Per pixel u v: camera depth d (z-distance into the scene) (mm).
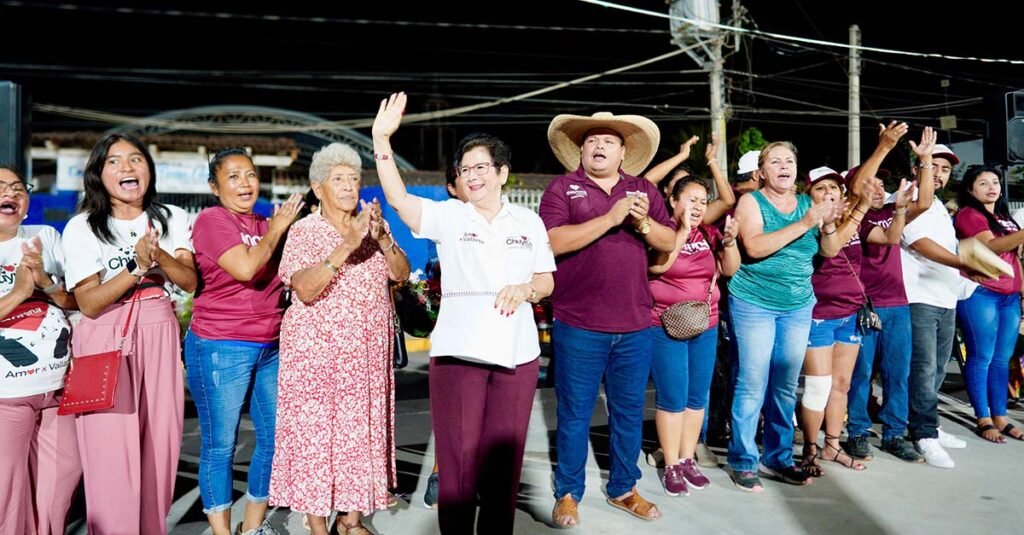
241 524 3426
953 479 4148
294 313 3115
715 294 4090
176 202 15094
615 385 3582
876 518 3582
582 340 3430
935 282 4547
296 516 3746
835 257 4191
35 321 2936
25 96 4117
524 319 2920
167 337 3107
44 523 3086
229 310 3178
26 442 2949
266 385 3330
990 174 4867
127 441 2967
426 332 4371
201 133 18391
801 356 4039
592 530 3477
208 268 3158
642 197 3137
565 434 3531
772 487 4051
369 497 3129
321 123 18750
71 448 3113
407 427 5500
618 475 3686
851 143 14711
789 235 3748
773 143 4043
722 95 14039
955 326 5027
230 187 3264
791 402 4094
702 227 4266
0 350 2854
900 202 4277
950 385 6680
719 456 4680
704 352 4051
